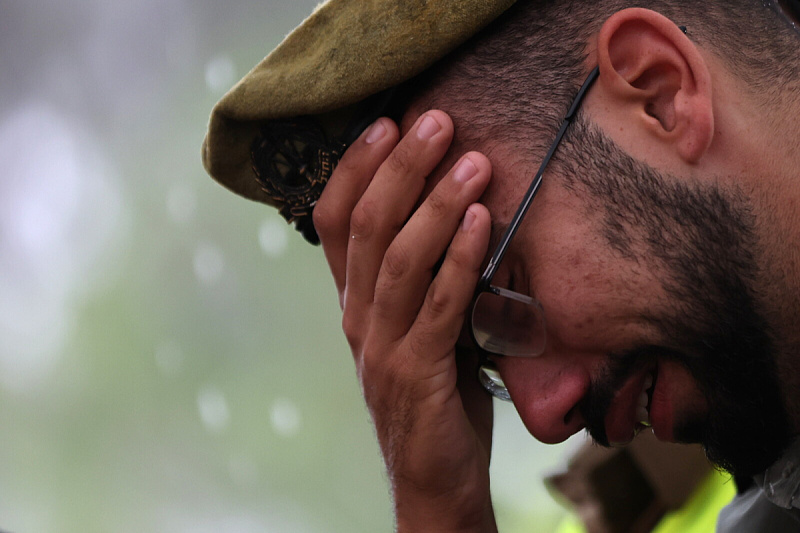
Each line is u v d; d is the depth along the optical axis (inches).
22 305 867.4
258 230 831.7
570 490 167.8
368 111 117.1
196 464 761.0
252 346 800.3
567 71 107.8
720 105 102.5
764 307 101.6
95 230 899.4
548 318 109.3
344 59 109.3
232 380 792.3
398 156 113.8
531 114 108.4
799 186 100.6
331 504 713.0
